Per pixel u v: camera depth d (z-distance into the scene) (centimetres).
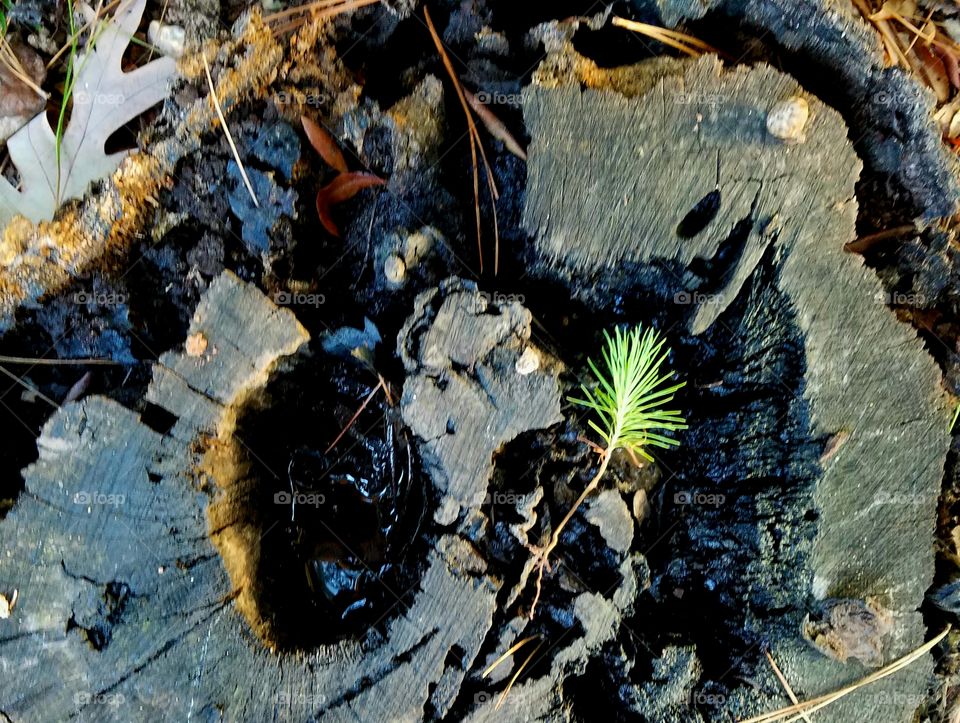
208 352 27
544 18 31
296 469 31
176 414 26
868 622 27
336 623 29
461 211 30
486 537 28
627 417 27
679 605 30
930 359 27
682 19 29
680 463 31
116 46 34
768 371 28
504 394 27
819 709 28
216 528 27
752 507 29
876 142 29
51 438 26
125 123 34
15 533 26
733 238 27
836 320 27
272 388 29
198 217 30
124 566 26
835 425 27
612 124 26
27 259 30
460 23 31
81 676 26
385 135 29
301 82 30
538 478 29
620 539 28
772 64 29
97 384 31
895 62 29
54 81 35
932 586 30
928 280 30
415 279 29
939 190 29
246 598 27
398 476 29
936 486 28
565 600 28
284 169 29
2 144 34
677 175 26
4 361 31
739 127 26
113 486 26
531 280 30
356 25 31
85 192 31
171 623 26
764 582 29
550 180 27
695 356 30
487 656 27
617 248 27
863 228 31
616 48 29
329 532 30
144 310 31
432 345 27
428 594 27
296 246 30
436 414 27
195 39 33
